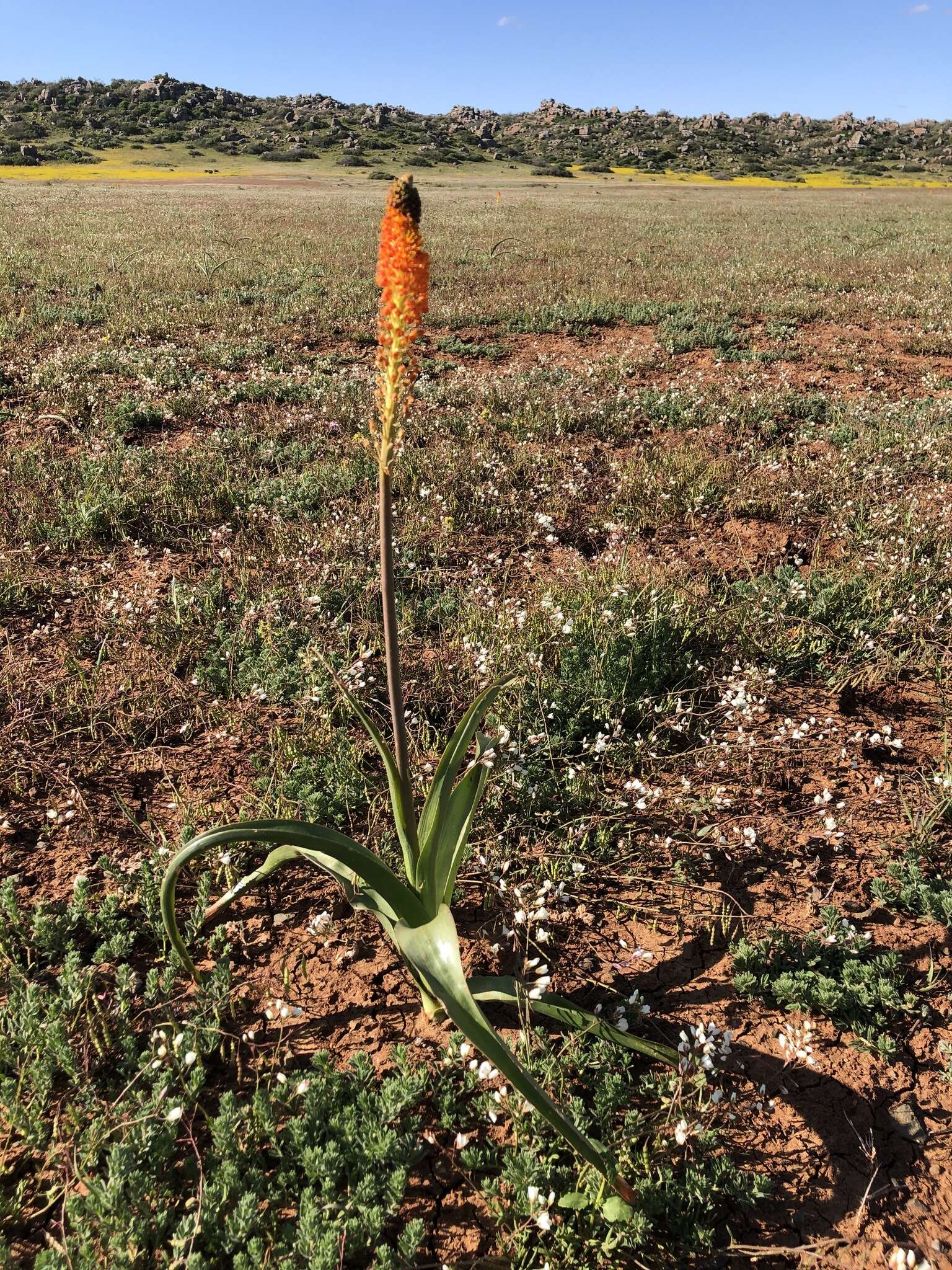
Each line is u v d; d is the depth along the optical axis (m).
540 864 3.86
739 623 5.75
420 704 4.98
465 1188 2.66
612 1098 2.84
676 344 14.03
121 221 30.30
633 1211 2.49
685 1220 2.55
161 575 6.50
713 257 24.16
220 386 11.01
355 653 5.40
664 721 4.88
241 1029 3.16
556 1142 2.72
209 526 7.29
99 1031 3.06
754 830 4.18
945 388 12.21
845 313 16.50
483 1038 2.33
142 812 4.23
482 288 18.81
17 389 10.68
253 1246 2.31
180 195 48.66
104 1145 2.66
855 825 4.27
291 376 11.76
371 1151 2.61
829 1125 2.89
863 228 33.91
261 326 14.62
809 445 9.66
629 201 53.84
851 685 5.36
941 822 4.29
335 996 3.30
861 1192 2.70
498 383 11.31
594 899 3.79
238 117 123.12
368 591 6.14
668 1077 2.96
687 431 10.06
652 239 28.61
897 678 5.48
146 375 11.25
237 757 4.62
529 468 8.57
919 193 73.88
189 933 3.48
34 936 3.40
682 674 5.35
